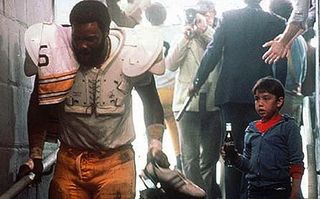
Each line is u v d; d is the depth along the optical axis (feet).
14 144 15.71
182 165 26.55
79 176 13.66
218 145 26.35
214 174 26.40
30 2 17.03
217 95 22.98
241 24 22.84
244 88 22.56
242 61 22.72
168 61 27.25
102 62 13.51
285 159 16.74
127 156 13.89
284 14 26.02
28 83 16.85
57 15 26.71
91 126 13.57
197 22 27.07
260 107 17.02
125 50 13.66
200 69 23.32
